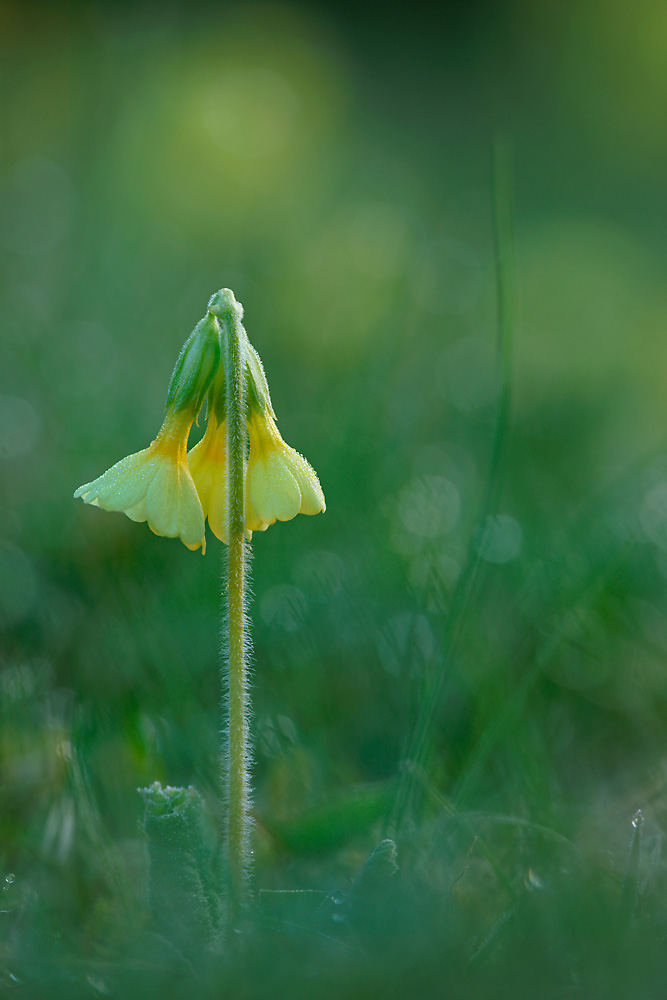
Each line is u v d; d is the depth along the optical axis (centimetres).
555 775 73
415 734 69
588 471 108
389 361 117
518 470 101
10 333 121
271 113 226
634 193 245
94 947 65
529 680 72
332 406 104
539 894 64
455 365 138
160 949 64
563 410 124
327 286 148
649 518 90
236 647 64
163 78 204
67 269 151
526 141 276
